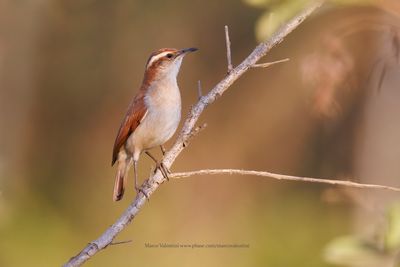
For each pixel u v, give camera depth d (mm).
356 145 16609
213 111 18719
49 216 16469
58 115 19125
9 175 15508
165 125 8164
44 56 18344
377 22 8359
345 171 17703
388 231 6398
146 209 16500
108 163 18609
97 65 18875
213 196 17359
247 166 18359
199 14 18875
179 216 16672
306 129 18312
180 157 17844
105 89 19172
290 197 17953
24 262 14891
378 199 8711
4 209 13781
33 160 18703
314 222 16766
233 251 15727
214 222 16812
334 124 17609
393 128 14625
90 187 18141
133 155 8180
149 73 8242
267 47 6562
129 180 16891
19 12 17344
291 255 15688
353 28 8453
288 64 17797
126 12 18422
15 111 18078
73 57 18672
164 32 18766
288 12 7438
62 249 15609
